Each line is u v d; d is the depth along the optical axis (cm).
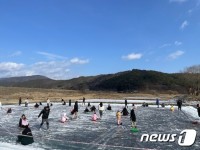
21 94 10806
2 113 5244
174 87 17662
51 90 13038
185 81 18650
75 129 3316
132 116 3288
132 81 18588
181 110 5856
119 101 8969
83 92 13362
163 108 6462
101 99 10144
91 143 2517
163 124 3766
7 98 9700
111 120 4184
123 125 3659
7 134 2956
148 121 4103
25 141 2406
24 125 2988
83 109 6106
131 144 2494
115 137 2814
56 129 3309
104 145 2436
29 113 5219
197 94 11106
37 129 3309
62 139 2700
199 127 3431
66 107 6619
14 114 5044
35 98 10081
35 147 2308
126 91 17600
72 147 2338
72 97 10838
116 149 2289
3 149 2161
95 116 4131
